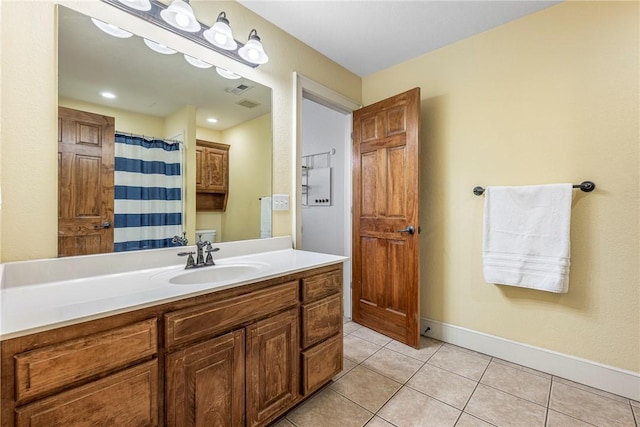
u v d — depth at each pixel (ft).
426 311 8.04
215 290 3.68
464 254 7.34
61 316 2.65
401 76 8.45
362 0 5.87
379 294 8.25
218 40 5.15
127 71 4.60
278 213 6.82
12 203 3.59
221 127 5.82
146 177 4.84
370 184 8.50
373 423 4.69
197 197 5.48
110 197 4.44
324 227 10.79
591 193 5.68
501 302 6.78
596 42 5.61
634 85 5.27
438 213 7.79
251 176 6.32
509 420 4.75
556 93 6.05
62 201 3.98
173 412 3.33
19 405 2.40
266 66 6.52
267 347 4.34
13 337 2.35
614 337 5.48
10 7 3.56
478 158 7.09
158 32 4.90
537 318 6.30
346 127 9.57
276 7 6.08
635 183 5.28
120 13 4.48
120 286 3.72
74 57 4.08
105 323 2.85
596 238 5.63
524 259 6.13
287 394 4.64
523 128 6.46
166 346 3.27
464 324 7.35
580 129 5.79
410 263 7.43
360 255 8.81
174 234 5.16
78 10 4.09
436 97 7.78
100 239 4.33
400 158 7.70
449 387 5.65
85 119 4.19
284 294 4.57
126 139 4.62
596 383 5.61
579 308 5.82
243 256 6.02
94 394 2.77
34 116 3.75
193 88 5.38
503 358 6.72
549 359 6.13
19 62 3.63
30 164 3.72
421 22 6.60
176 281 4.41
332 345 5.44
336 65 8.41
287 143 7.00
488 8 6.14
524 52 6.43
